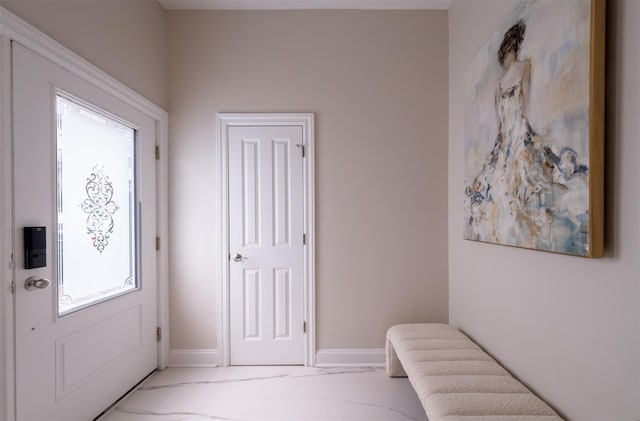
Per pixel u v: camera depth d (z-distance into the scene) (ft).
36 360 4.36
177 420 5.52
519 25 4.32
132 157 6.57
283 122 7.57
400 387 6.57
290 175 7.59
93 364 5.40
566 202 3.45
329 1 7.32
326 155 7.60
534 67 3.99
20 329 4.14
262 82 7.58
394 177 7.59
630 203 2.92
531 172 4.05
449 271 7.51
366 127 7.57
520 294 4.60
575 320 3.55
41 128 4.44
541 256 4.12
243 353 7.59
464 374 4.60
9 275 4.01
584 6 3.17
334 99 7.57
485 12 5.65
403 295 7.60
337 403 6.03
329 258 7.59
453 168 7.24
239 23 7.57
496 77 4.95
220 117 7.55
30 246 4.21
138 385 6.64
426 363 4.95
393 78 7.55
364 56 7.55
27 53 4.23
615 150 3.06
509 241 4.58
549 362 3.98
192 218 7.63
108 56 5.74
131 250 6.57
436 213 7.60
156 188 7.32
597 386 3.26
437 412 3.75
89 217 5.41
